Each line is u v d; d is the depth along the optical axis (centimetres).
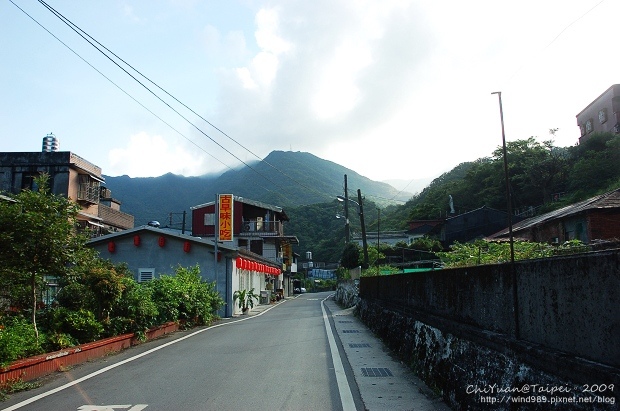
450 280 703
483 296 560
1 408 600
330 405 613
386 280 1340
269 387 713
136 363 925
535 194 3925
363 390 696
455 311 672
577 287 354
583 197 2803
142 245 2306
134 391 685
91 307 1085
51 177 2670
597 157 3052
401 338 1005
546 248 984
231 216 2684
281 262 4878
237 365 900
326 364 912
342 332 1460
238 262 2356
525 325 444
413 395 666
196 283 1817
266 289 3844
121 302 1170
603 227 1711
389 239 5391
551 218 1989
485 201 4547
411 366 848
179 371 841
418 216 5559
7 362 699
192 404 612
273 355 1022
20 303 974
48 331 930
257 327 1655
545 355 385
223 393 673
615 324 305
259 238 4538
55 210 874
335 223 7362
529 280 437
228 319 2094
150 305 1280
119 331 1145
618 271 304
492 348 510
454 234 4222
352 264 3784
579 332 350
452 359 633
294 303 3522
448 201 5156
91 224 2898
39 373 785
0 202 850
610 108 3625
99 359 974
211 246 2294
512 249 480
